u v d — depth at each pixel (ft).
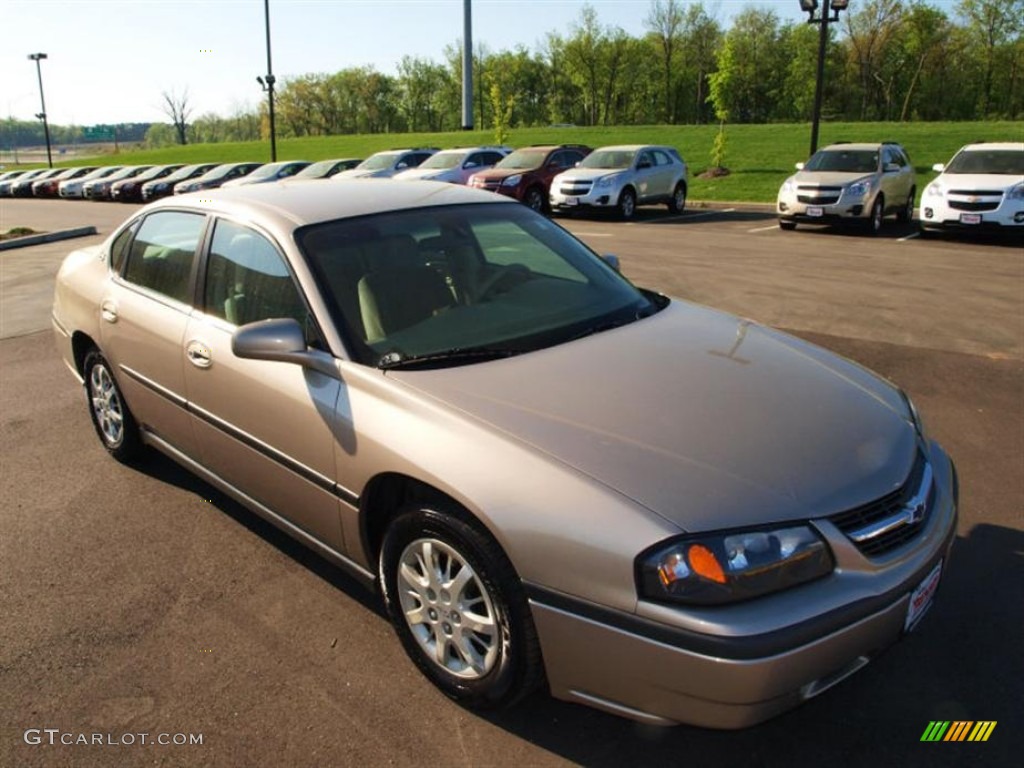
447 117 298.15
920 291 30.07
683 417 8.36
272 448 10.44
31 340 25.31
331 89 291.79
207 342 11.37
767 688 6.84
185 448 12.85
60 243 55.36
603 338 10.33
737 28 237.86
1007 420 16.83
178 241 12.82
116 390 14.53
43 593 11.03
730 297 29.35
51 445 16.33
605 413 8.37
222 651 9.78
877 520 7.70
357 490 9.18
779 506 7.28
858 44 202.90
